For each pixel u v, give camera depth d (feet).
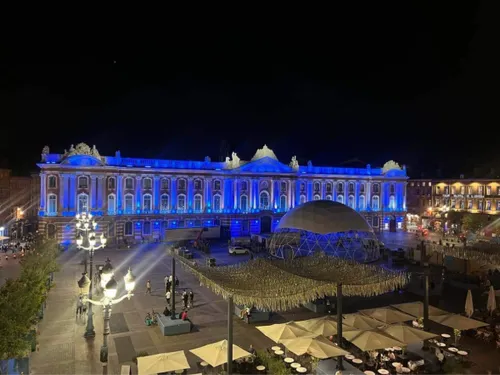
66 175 268.21
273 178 335.67
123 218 283.59
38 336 111.04
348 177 367.04
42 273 114.83
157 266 208.03
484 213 347.56
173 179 302.66
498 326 114.11
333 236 167.12
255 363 92.63
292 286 89.10
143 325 122.01
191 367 94.22
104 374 87.15
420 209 415.44
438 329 118.93
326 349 87.92
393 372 92.12
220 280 88.79
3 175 341.62
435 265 212.23
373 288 96.99
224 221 317.63
